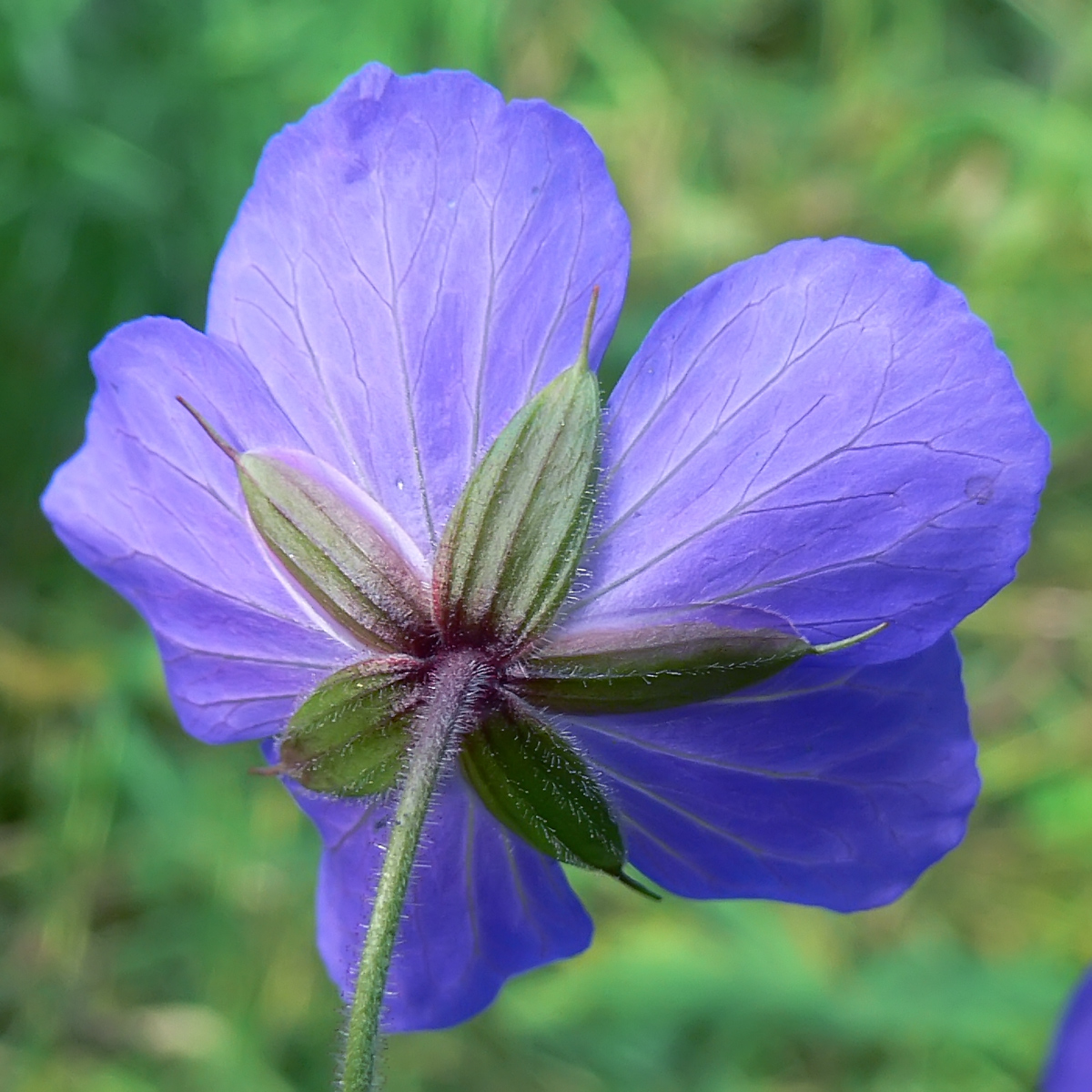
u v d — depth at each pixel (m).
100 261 0.19
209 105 0.19
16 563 0.20
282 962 0.18
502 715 0.10
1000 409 0.10
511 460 0.10
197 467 0.10
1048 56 0.23
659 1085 0.19
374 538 0.10
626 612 0.10
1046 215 0.22
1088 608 0.21
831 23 0.23
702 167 0.22
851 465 0.10
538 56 0.22
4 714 0.19
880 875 0.11
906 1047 0.19
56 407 0.20
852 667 0.10
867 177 0.23
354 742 0.10
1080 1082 0.11
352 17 0.19
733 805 0.10
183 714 0.10
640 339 0.21
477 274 0.10
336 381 0.10
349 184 0.10
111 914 0.19
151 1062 0.18
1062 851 0.20
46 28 0.18
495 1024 0.18
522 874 0.11
